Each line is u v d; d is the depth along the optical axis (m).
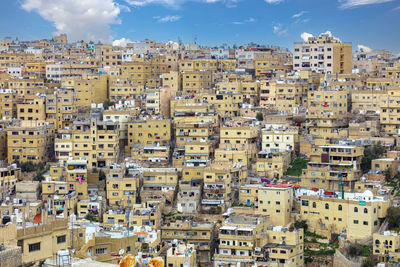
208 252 176.88
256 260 165.62
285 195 179.62
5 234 73.06
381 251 156.12
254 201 195.88
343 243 167.25
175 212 196.12
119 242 127.50
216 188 198.38
